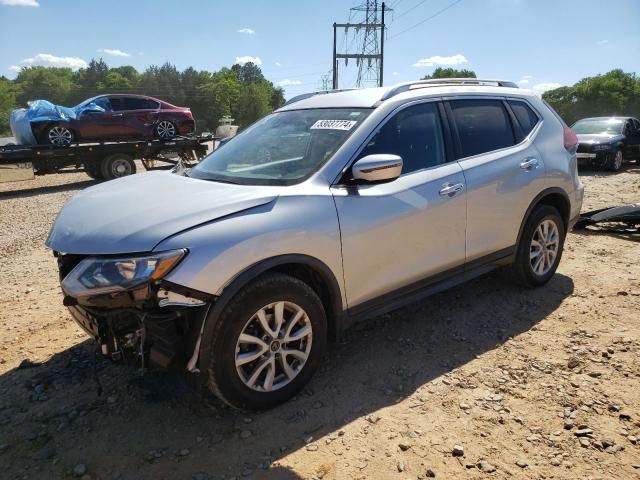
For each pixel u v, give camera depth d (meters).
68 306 2.81
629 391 3.04
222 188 3.02
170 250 2.46
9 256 6.44
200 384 2.65
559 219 4.65
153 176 3.63
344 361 3.48
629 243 6.21
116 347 2.71
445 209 3.59
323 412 2.90
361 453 2.56
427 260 3.56
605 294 4.54
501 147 4.17
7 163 12.71
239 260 2.61
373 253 3.21
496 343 3.69
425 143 3.64
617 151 14.38
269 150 3.51
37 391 3.15
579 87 93.44
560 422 2.78
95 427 2.80
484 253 4.00
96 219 2.77
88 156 13.95
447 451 2.57
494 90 4.33
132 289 2.44
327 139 3.33
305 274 3.10
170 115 15.70
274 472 2.44
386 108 3.46
